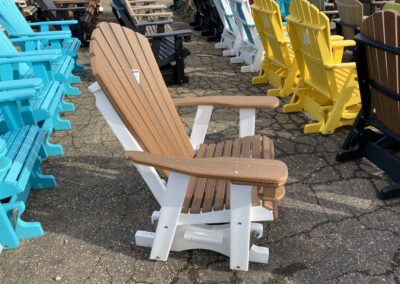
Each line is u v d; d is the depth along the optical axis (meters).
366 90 2.43
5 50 3.22
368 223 2.14
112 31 2.06
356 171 2.63
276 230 2.11
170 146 1.96
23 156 2.01
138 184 2.57
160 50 4.34
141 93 1.91
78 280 1.81
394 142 2.63
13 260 1.93
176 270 1.86
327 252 1.95
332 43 2.98
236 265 1.78
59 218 2.25
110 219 2.23
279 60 3.94
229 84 4.45
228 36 5.75
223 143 2.21
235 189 1.54
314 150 2.91
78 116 3.67
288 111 3.56
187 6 8.55
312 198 2.36
